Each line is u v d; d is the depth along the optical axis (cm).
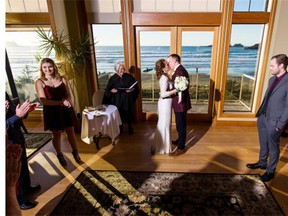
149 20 354
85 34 363
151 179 242
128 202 208
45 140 345
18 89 433
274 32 334
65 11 333
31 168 268
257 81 369
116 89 331
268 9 335
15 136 187
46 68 229
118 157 291
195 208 198
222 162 273
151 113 418
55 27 339
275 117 206
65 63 341
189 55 378
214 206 200
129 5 348
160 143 287
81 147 321
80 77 359
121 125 362
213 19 344
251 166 257
